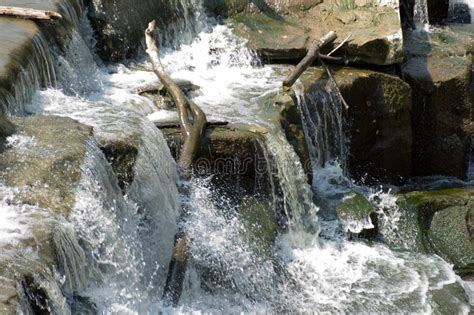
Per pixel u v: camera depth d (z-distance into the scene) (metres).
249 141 12.10
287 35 15.21
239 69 14.74
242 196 12.01
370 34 14.96
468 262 13.19
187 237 11.00
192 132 12.01
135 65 14.35
